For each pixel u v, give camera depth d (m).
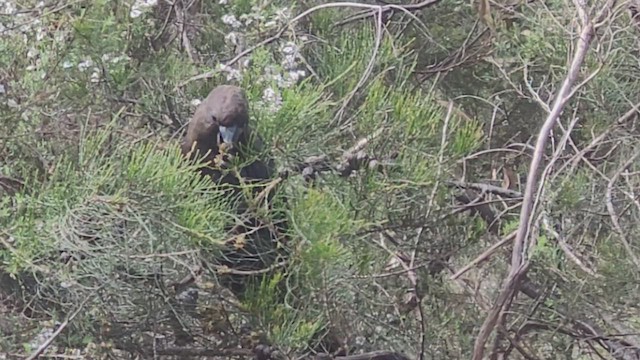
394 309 6.07
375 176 5.23
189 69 6.11
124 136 5.58
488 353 5.83
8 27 5.50
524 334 6.36
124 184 4.40
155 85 5.98
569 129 5.10
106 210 4.41
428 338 6.29
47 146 5.43
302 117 5.15
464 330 6.36
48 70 5.49
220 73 5.92
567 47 6.57
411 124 5.18
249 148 5.04
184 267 4.79
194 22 6.72
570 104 7.11
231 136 5.04
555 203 5.98
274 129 5.12
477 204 6.05
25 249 4.41
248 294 4.93
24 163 5.34
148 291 4.92
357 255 5.18
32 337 5.05
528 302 6.50
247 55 6.02
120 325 5.14
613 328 6.43
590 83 6.59
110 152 5.19
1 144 5.31
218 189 5.02
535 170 4.83
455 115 6.43
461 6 8.80
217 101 5.08
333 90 5.81
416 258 6.06
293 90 5.31
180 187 4.45
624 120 6.49
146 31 6.05
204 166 4.90
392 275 5.70
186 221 4.42
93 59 5.64
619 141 6.59
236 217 4.69
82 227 4.48
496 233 6.83
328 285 4.89
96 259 4.51
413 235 5.89
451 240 6.05
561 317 6.21
